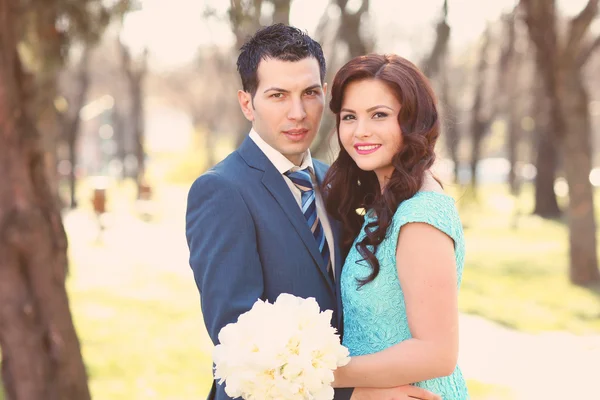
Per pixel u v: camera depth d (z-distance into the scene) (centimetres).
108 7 609
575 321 830
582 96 1011
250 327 181
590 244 1047
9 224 358
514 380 610
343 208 243
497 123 3716
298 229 225
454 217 205
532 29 995
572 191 1044
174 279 1193
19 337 363
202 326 855
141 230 1938
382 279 210
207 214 219
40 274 365
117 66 3319
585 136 1027
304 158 251
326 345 181
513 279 1112
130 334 808
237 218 217
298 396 177
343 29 988
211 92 3703
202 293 217
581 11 966
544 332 782
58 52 575
